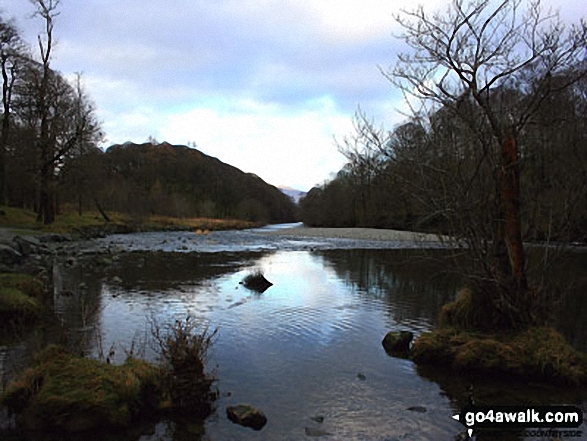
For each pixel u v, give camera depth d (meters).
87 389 4.80
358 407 5.24
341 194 74.50
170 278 15.21
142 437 4.45
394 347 7.55
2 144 32.94
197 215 84.75
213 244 33.50
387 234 45.75
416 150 7.50
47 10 32.50
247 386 5.80
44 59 32.81
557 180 7.29
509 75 6.88
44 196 34.00
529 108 6.74
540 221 7.61
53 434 4.46
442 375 6.39
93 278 14.82
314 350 7.42
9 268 15.45
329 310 10.53
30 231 27.59
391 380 6.14
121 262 19.70
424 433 4.66
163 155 126.62
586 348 7.52
